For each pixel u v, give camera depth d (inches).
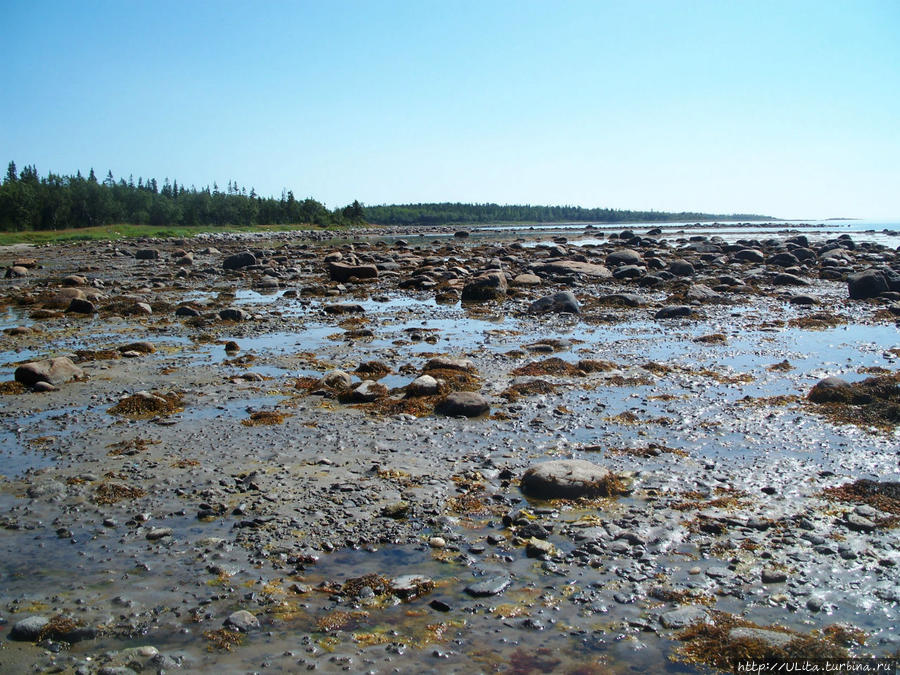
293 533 289.6
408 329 814.5
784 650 202.7
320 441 411.5
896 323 805.2
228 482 347.9
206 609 234.1
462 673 199.0
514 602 235.8
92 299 1099.9
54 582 253.1
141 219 5526.6
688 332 769.6
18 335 800.9
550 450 390.6
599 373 574.2
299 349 701.3
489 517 304.3
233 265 1716.3
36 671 202.8
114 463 378.3
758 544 274.8
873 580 247.3
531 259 1750.7
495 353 667.4
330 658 206.7
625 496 324.5
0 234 3875.5
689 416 453.4
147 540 286.0
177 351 698.2
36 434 433.1
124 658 206.2
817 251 1838.1
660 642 213.2
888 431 414.0
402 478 349.4
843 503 313.0
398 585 243.6
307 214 6638.8
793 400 484.1
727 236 3708.2
